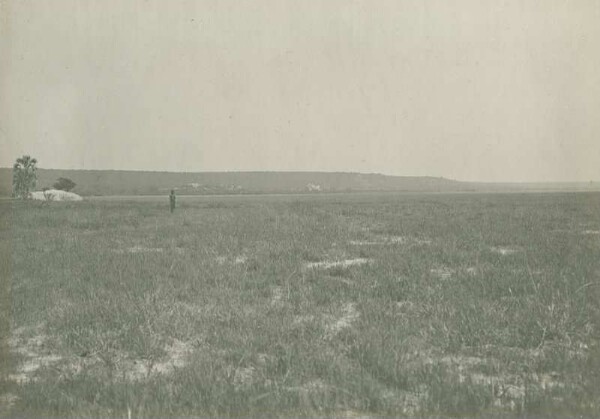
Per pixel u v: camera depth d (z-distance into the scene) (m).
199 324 7.83
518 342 6.90
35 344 7.35
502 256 13.01
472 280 10.21
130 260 13.21
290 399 5.24
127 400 5.27
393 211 30.58
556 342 7.04
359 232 18.97
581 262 11.59
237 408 5.09
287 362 6.05
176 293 9.71
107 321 8.01
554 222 21.42
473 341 6.94
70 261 13.13
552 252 13.16
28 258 13.48
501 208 31.70
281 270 11.84
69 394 5.52
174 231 19.77
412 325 7.55
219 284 10.45
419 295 9.22
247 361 6.36
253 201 48.97
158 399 5.31
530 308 8.19
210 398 5.27
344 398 5.25
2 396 5.60
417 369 5.89
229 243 16.11
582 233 17.12
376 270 11.48
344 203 42.34
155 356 6.70
